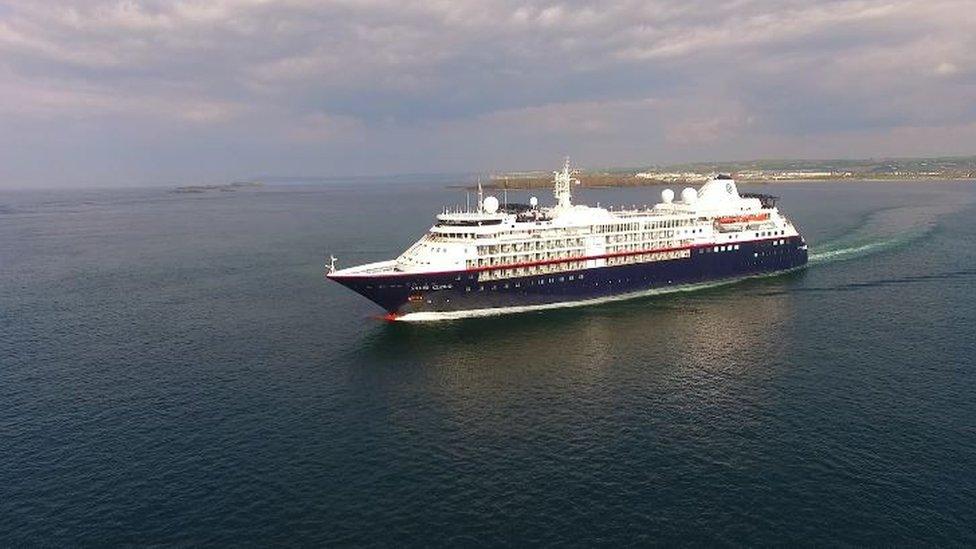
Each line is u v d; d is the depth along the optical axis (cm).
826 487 4941
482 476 5241
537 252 10088
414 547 4362
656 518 4628
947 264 13100
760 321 9450
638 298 11056
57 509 4809
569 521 4619
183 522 4641
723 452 5519
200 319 10044
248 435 5988
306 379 7431
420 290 9431
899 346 8088
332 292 11831
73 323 9862
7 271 14600
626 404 6588
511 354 8244
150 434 6003
